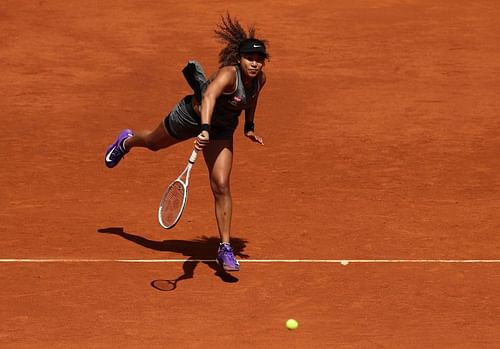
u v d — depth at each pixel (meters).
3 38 91.19
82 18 100.31
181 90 76.75
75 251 41.19
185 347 31.42
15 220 45.41
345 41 94.44
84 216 46.44
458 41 94.38
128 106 71.69
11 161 56.72
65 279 37.69
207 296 36.28
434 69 84.69
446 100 74.94
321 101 74.12
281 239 43.50
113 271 38.78
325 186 53.12
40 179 53.09
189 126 38.25
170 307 35.06
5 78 78.50
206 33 96.50
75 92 75.19
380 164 58.12
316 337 32.56
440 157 60.06
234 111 37.50
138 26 98.31
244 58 36.47
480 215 48.12
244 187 52.56
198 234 44.22
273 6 109.00
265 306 35.41
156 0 109.75
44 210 47.25
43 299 35.56
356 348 31.66
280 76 81.62
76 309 34.66
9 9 101.81
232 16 103.81
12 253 40.66
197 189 51.69
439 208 49.28
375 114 70.62
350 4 110.38
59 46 89.56
